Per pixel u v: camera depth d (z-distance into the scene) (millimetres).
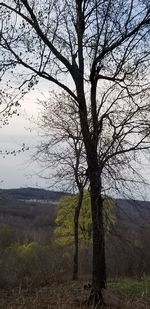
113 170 14531
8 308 14414
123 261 23016
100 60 14492
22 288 19734
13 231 39531
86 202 24938
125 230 15234
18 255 26062
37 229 40938
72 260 27938
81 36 14844
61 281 22344
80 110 14828
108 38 14359
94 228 14570
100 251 14633
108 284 20188
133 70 14438
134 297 16812
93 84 14898
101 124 14453
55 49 14719
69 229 28234
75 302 15320
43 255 26828
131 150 14117
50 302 15562
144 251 20156
